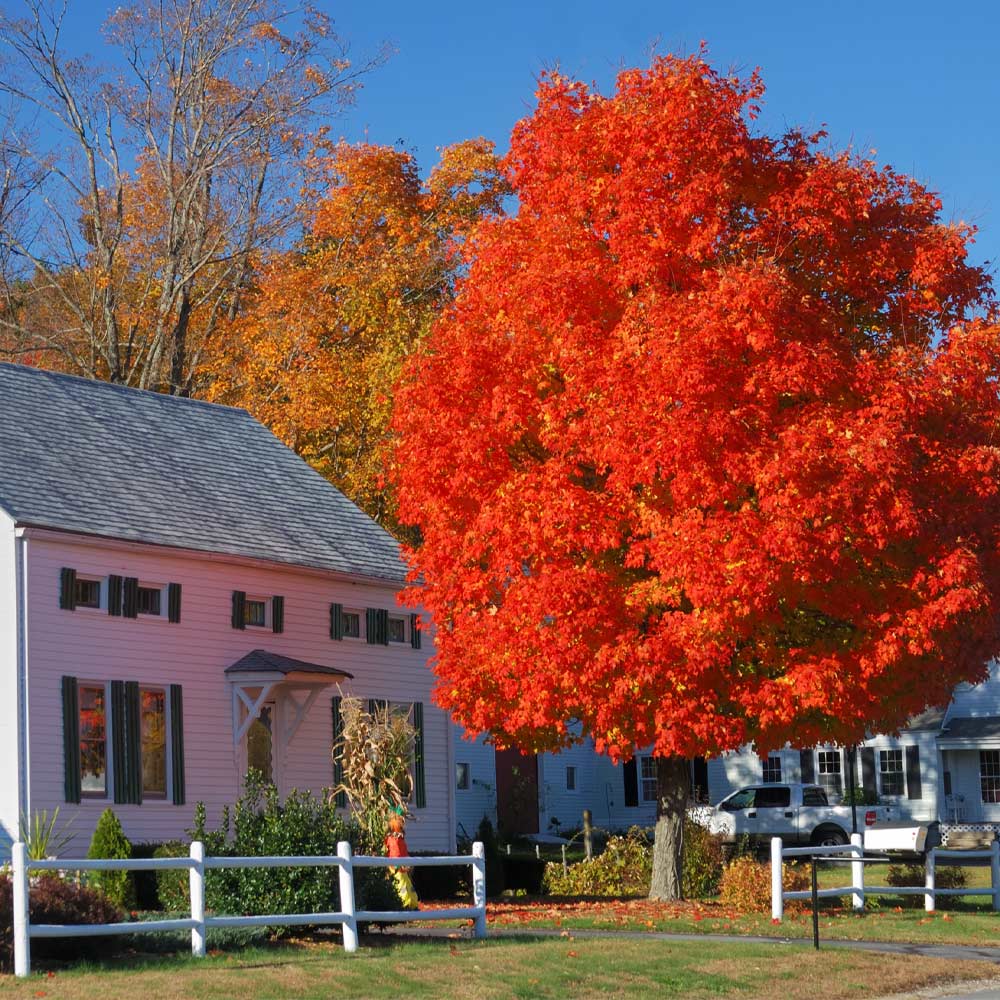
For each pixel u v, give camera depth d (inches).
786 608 876.6
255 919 628.7
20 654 953.5
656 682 844.6
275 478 1331.2
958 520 848.9
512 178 995.3
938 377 865.5
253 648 1154.0
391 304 1844.2
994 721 1882.4
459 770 1729.8
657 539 832.3
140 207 2060.8
